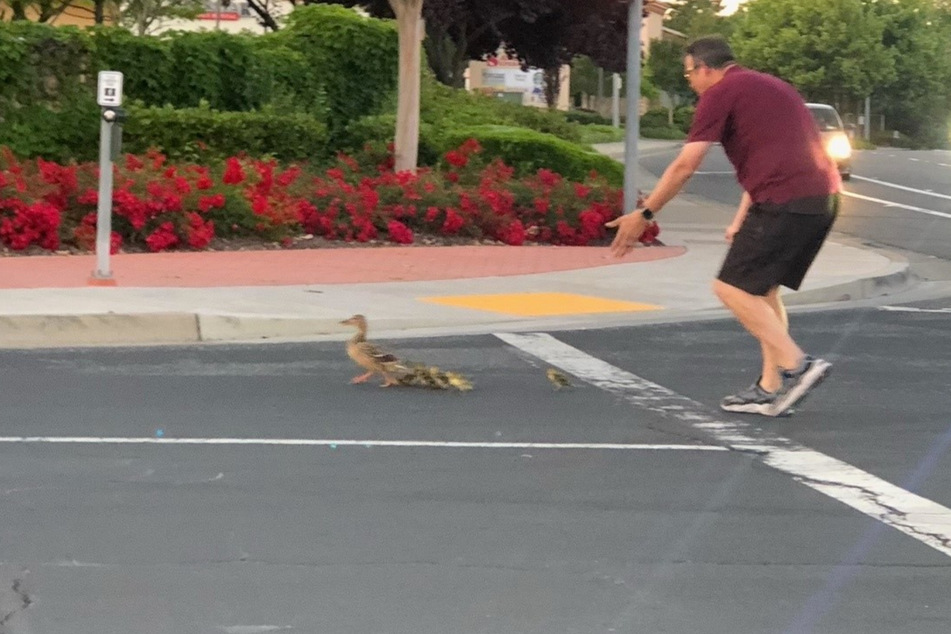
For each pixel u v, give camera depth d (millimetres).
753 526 6316
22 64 19109
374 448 7699
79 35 19859
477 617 5129
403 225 17797
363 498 6676
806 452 7785
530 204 19094
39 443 7648
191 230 15984
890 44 93125
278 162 20328
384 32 25844
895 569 5734
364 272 14836
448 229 18078
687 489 6949
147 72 20812
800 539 6125
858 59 88375
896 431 8367
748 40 91938
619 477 7168
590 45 33188
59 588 5352
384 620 5078
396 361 9375
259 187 17203
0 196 15078
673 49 84500
